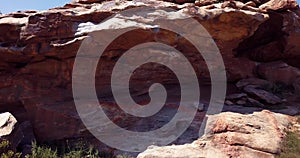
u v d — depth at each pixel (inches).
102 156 310.0
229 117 334.6
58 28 343.9
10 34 348.8
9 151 273.3
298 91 438.0
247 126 319.3
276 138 306.2
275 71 461.4
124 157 299.9
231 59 448.8
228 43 415.5
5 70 371.9
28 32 339.0
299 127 337.1
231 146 295.3
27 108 362.9
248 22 392.2
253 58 487.8
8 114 321.1
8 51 343.9
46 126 354.9
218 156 283.6
